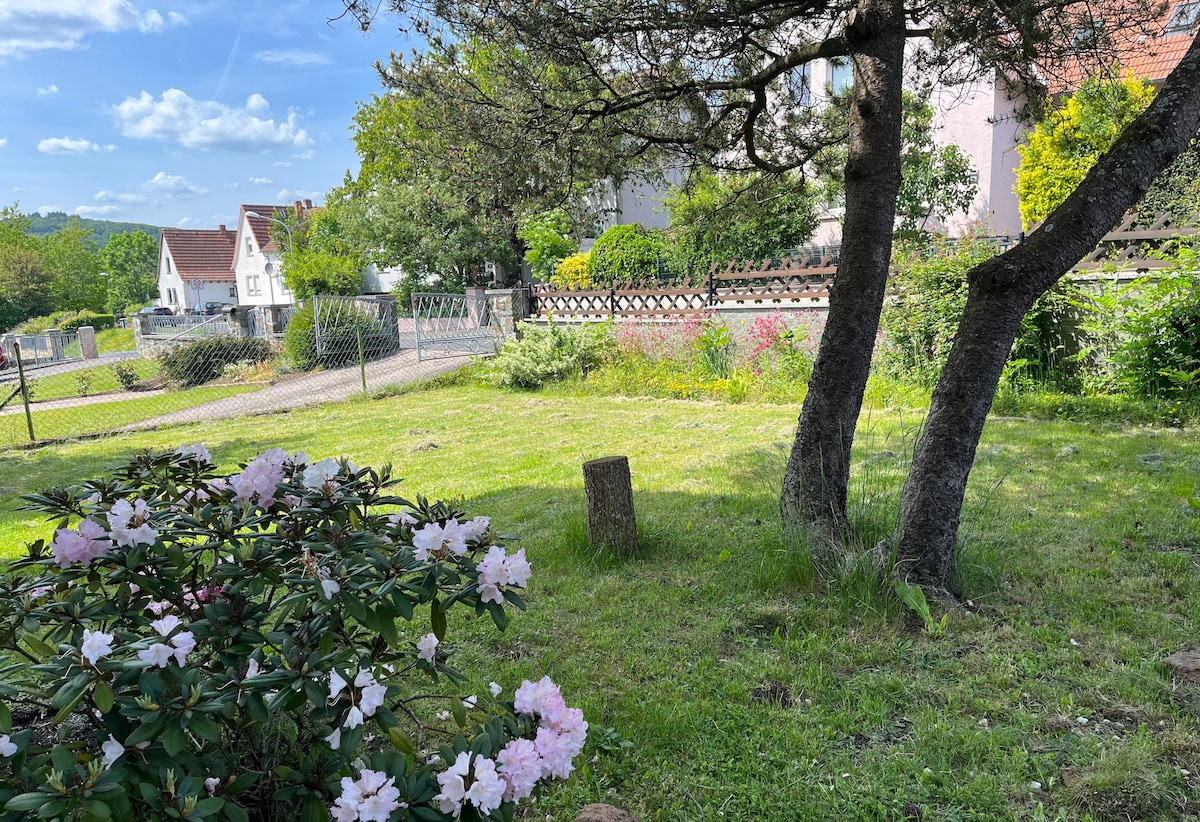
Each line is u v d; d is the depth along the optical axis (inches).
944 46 198.1
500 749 69.1
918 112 251.6
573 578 170.2
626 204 937.5
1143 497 203.8
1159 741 100.1
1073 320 341.1
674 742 106.7
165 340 844.6
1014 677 118.6
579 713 73.2
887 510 175.6
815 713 112.0
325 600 70.0
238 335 842.8
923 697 115.5
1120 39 195.9
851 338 162.9
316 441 372.2
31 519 263.0
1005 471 235.3
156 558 78.0
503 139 208.7
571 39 184.1
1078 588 149.5
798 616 143.5
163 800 61.1
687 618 147.1
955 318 356.5
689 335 475.2
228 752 83.8
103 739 71.2
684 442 313.7
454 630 147.1
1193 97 132.5
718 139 230.2
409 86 204.2
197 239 2504.9
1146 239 372.8
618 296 545.3
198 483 91.0
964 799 92.2
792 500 168.1
